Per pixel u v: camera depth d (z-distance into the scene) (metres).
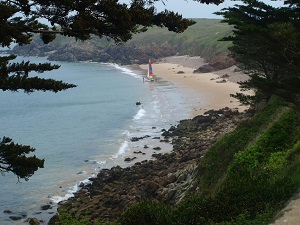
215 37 190.75
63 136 67.06
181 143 56.19
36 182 47.19
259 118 35.22
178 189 34.47
